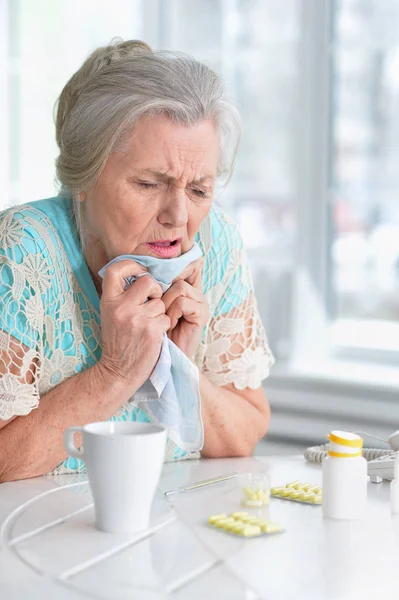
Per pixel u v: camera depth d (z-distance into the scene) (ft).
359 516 3.61
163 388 4.61
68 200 4.89
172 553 3.13
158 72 4.33
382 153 9.87
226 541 3.27
